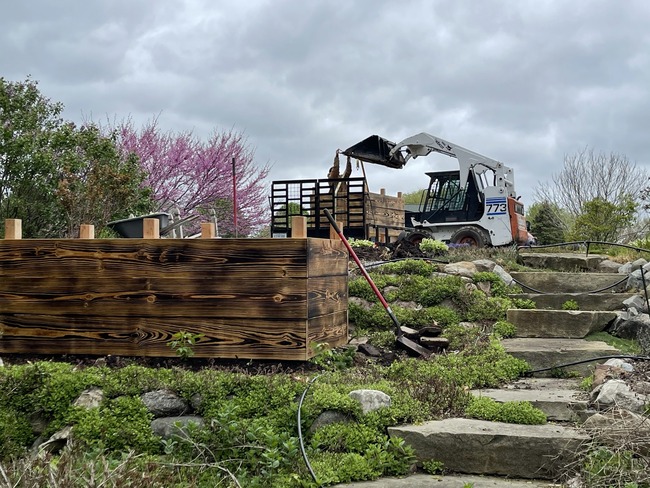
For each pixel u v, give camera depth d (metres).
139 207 11.09
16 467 3.66
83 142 10.76
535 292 8.26
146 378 4.96
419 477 4.27
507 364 6.01
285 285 5.21
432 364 5.82
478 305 7.39
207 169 15.60
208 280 5.34
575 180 24.05
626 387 4.82
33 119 10.33
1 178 9.73
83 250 5.58
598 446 4.14
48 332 5.64
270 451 4.10
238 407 4.67
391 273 8.20
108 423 4.75
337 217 13.06
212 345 5.31
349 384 5.03
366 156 14.26
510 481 4.23
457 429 4.47
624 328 6.91
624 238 17.73
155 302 5.43
